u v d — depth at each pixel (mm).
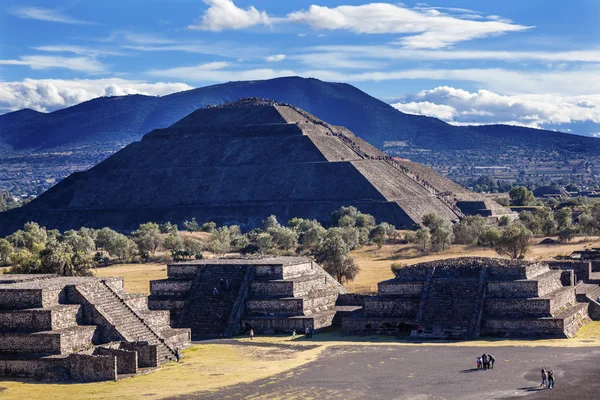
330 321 151625
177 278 159500
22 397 100375
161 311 135375
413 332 135500
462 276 142500
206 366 117562
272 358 122625
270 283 150750
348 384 103812
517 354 118438
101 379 109688
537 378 103438
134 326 124812
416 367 112375
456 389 99688
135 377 110812
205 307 150125
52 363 111250
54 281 127812
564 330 131500
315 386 103250
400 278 146625
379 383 103875
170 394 100750
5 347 114812
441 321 135625
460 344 127875
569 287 150375
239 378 108875
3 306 118938
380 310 142875
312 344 133500
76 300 121875
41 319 115812
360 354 123125
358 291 188000
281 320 146250
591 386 98688
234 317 146750
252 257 174375
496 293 138375
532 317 133500
